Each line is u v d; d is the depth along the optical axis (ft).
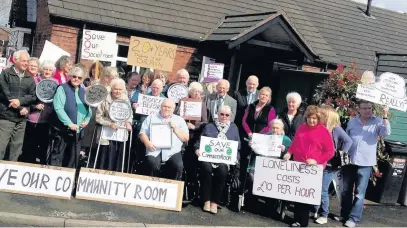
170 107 23.89
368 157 24.29
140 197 23.36
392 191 30.68
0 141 23.68
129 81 27.40
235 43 40.75
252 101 27.94
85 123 24.26
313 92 34.76
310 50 43.34
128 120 24.13
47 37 41.45
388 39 61.16
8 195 21.83
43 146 26.35
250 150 25.52
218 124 24.38
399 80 24.75
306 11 58.49
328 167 24.20
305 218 23.59
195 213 23.73
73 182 22.80
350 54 53.93
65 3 39.73
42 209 20.89
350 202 25.07
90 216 21.03
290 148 23.99
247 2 52.95
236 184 25.13
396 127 34.76
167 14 45.27
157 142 23.76
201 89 25.75
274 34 42.65
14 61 23.76
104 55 29.37
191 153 25.54
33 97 24.32
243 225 22.88
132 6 43.75
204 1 49.65
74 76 23.81
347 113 28.91
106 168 24.58
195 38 44.09
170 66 31.19
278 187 23.79
